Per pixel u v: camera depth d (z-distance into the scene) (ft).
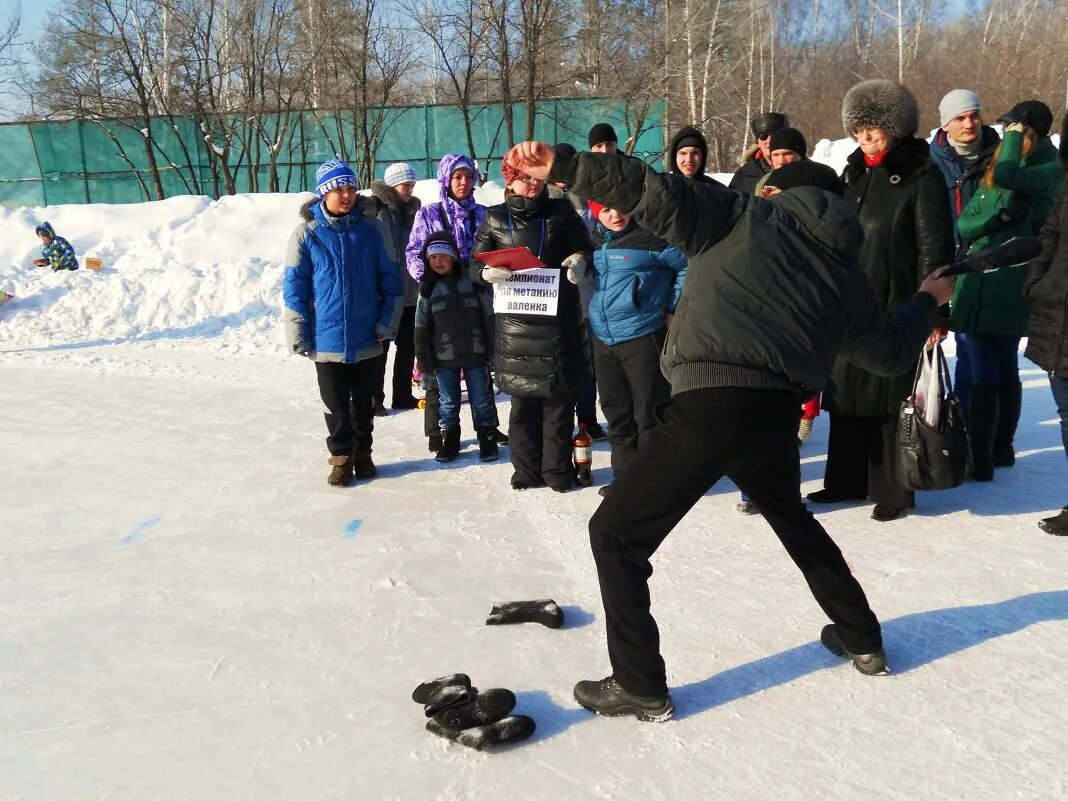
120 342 33.55
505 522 14.42
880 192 12.78
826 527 13.46
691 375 8.14
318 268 16.05
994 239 14.93
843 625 9.14
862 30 114.21
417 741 8.41
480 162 75.41
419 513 14.98
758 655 9.73
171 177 80.02
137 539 14.06
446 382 17.92
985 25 103.14
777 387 8.04
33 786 7.89
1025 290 13.29
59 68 75.00
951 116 16.07
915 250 12.64
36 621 11.23
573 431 16.06
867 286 8.47
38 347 33.01
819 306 8.04
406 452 19.13
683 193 7.95
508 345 15.42
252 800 7.63
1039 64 78.89
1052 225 12.88
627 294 14.05
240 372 28.22
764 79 93.66
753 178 18.25
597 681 8.89
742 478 8.55
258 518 14.90
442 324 17.58
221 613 11.32
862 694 8.89
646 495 8.20
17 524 14.85
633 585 8.42
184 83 76.28
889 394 13.05
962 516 13.65
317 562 12.91
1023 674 9.10
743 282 8.00
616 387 14.93
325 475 17.29
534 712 8.84
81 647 10.49
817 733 8.29
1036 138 14.70
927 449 12.34
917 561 12.00
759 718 8.57
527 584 11.91
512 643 10.26
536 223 15.57
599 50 73.41
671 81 73.26
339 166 16.07
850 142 48.80
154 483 16.94
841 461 14.16
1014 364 15.61
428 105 75.66
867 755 7.93
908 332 8.83
